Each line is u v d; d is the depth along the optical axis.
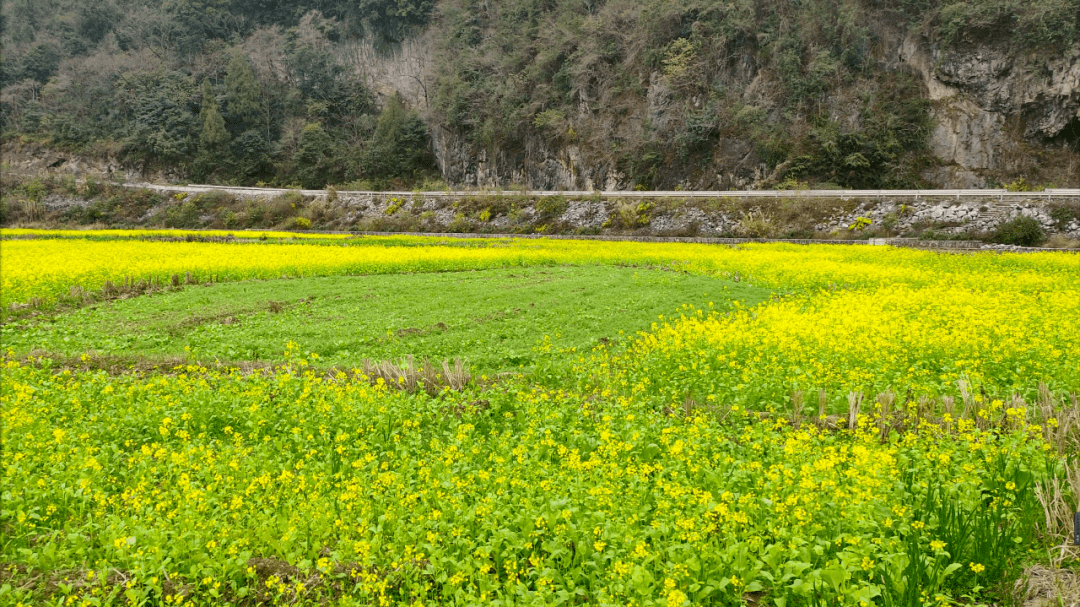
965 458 6.71
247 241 38.56
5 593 4.81
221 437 8.41
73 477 6.55
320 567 4.78
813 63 59.53
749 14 62.91
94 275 21.12
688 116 60.75
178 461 6.71
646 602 4.36
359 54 102.25
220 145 84.19
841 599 4.55
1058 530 5.55
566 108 69.19
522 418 8.55
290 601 4.85
